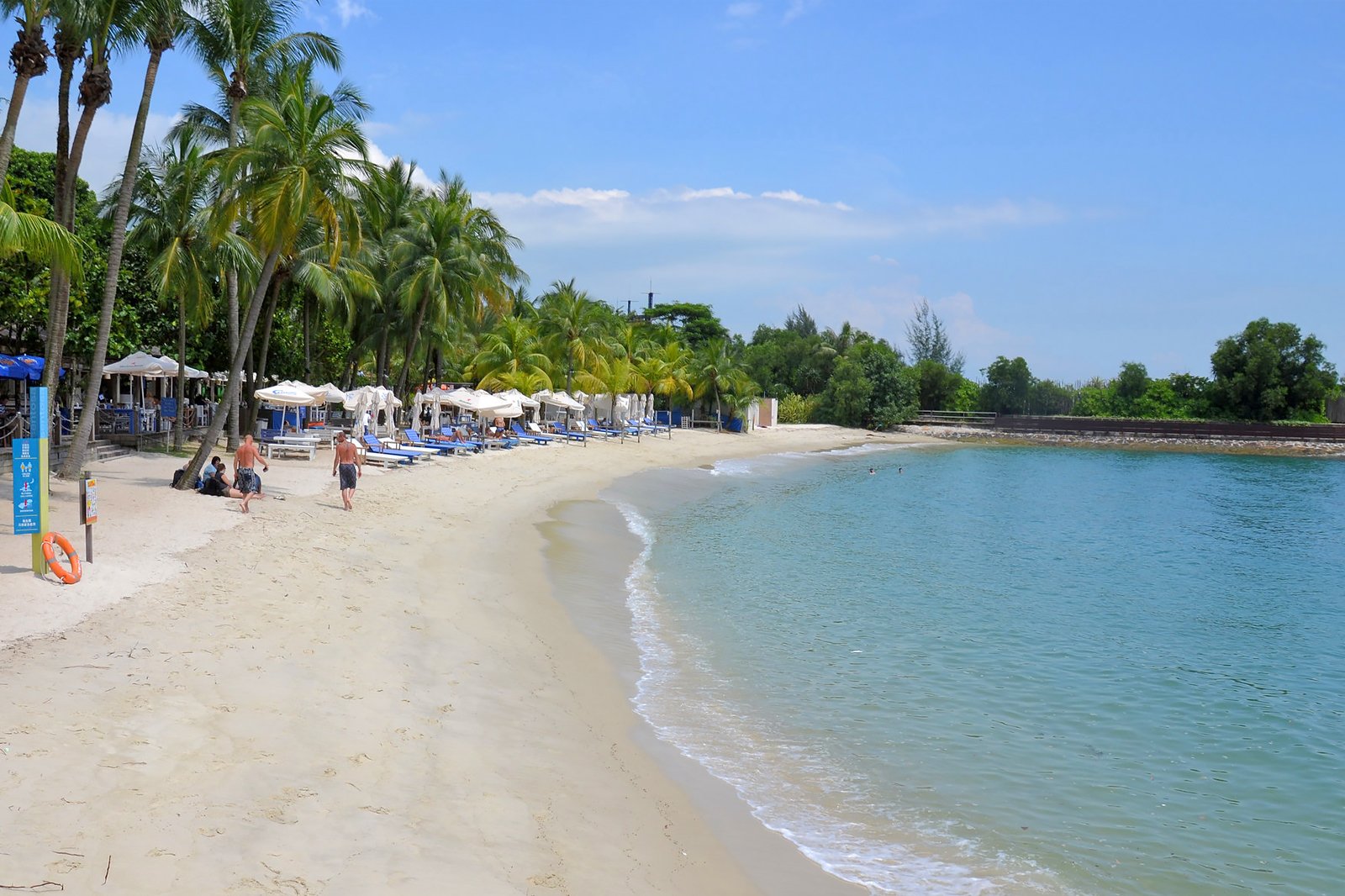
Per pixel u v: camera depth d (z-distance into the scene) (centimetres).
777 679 1210
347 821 646
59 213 1950
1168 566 2406
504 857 638
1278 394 8275
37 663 847
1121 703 1212
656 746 938
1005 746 1022
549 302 5812
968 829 805
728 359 6812
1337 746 1070
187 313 3172
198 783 664
